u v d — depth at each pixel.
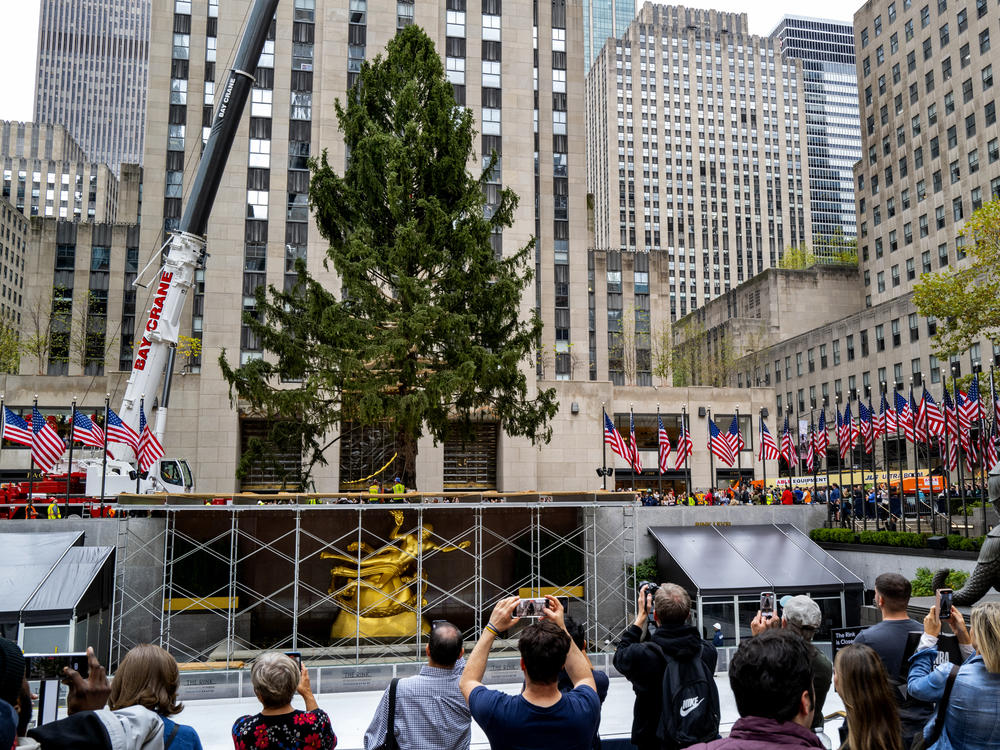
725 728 12.54
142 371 28.03
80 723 4.66
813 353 89.44
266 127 54.91
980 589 11.73
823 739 6.88
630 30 165.25
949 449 29.06
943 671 5.87
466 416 28.44
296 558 24.09
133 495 24.34
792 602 7.12
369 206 28.53
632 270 82.69
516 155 57.09
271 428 27.77
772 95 168.38
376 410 24.89
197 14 60.00
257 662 5.75
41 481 33.84
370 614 26.11
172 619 26.34
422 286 25.73
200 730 14.54
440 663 6.44
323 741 5.66
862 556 30.59
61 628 22.00
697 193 160.88
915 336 74.12
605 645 28.41
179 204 58.66
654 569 31.22
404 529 27.94
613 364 82.81
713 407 62.59
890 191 87.00
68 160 177.62
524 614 5.38
